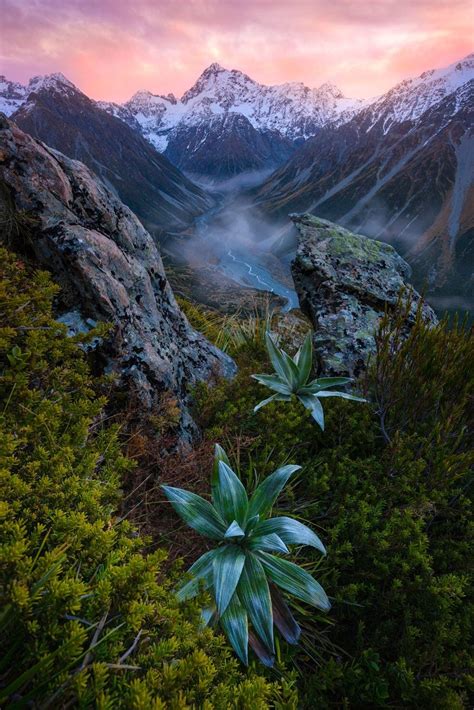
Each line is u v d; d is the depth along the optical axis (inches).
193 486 119.3
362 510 110.6
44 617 48.5
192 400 160.1
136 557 57.7
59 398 94.7
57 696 43.6
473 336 149.3
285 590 100.7
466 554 110.2
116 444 101.0
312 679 85.1
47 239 136.3
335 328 221.0
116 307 138.9
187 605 64.2
